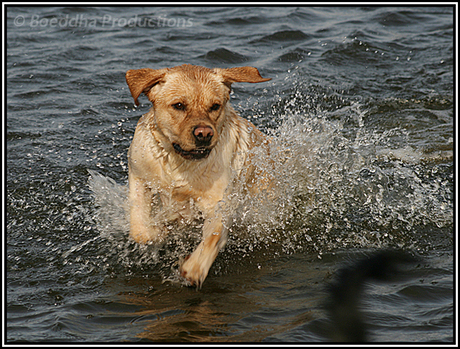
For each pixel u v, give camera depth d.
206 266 5.52
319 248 6.56
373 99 11.73
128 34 16.20
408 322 4.71
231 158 6.41
